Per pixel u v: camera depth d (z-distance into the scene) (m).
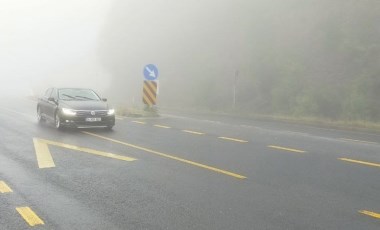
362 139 15.45
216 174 8.41
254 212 6.04
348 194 7.05
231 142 13.09
